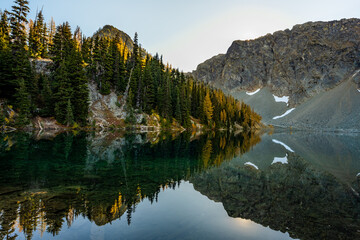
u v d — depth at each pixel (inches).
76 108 2080.5
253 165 808.3
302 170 732.0
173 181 517.3
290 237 259.9
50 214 290.8
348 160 969.5
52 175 489.7
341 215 340.2
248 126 5073.8
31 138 1210.6
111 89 2669.8
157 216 311.4
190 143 1462.8
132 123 2517.2
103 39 2947.8
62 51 2335.1
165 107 2965.1
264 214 337.4
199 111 3668.8
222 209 352.5
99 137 1509.6
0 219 265.4
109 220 288.5
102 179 486.6
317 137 3206.2
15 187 391.2
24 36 2263.8
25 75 1849.2
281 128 7455.7
